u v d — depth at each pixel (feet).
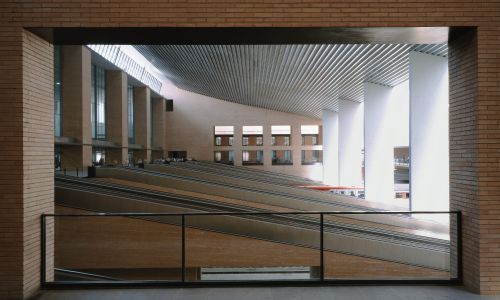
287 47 57.57
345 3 18.21
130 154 125.90
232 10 18.19
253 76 87.66
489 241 18.13
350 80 78.23
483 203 18.21
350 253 35.78
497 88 18.21
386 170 81.56
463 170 19.60
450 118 20.85
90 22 18.02
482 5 18.17
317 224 38.47
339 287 19.15
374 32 19.06
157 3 18.12
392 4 18.21
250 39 20.44
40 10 17.94
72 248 36.76
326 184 123.85
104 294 18.30
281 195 70.59
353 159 108.47
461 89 19.74
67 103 77.61
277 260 36.65
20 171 17.88
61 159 77.71
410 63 53.42
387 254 34.91
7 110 17.88
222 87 116.06
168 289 18.90
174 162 118.73
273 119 153.99
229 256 37.14
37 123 19.17
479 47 18.22
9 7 17.92
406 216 51.06
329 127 134.72
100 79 98.73
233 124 154.10
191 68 90.99
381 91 80.69
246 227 37.29
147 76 131.44
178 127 154.71
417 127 53.62
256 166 154.30
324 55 59.67
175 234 37.42
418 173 53.83
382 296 18.03
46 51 20.08
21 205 17.87
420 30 18.76
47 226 19.89
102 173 64.28
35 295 18.28
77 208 42.42
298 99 114.83
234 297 17.90
